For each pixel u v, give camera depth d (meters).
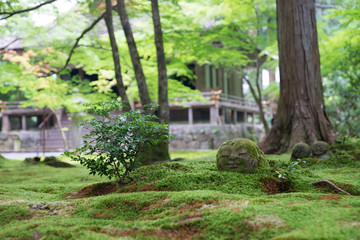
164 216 2.66
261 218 2.26
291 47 7.72
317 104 7.56
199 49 11.11
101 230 2.44
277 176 3.68
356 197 2.91
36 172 7.55
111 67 11.95
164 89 8.08
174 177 3.80
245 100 23.11
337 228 1.94
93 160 3.89
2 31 9.31
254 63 19.70
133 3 9.44
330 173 4.73
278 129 7.86
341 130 10.43
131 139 3.83
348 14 9.68
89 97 12.80
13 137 19.84
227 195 2.99
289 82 7.75
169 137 4.15
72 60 11.43
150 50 11.44
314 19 7.76
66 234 2.28
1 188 4.45
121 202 3.12
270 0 12.59
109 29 8.14
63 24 10.38
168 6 10.09
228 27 11.74
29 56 11.15
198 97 14.30
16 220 2.88
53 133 19.53
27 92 14.06
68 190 4.38
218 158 4.10
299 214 2.31
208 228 2.26
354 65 10.46
